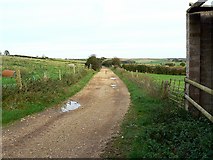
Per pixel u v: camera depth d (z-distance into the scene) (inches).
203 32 408.8
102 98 827.4
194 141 281.1
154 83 869.2
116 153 309.6
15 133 418.6
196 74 409.1
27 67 1539.1
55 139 385.7
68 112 592.4
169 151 278.8
